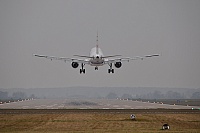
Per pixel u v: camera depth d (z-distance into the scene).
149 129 194.00
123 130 190.38
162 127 196.75
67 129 194.50
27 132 182.75
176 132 181.62
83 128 198.62
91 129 194.62
